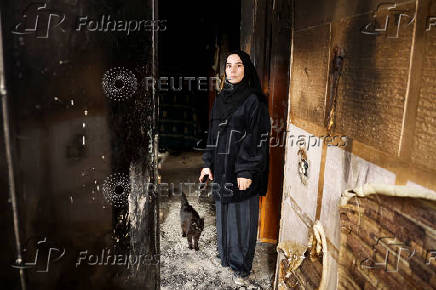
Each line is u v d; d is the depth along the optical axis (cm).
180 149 646
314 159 143
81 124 96
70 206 97
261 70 252
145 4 105
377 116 95
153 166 120
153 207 124
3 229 85
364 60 102
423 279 74
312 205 144
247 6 271
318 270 135
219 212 239
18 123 82
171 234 306
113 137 104
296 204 167
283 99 252
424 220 75
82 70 93
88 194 101
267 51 247
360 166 104
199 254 272
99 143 101
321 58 135
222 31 456
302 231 156
